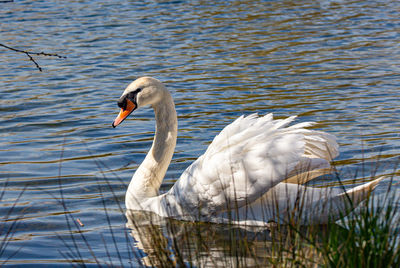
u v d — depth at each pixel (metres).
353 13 31.30
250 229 8.66
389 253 6.30
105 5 35.16
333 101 15.98
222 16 30.98
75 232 8.70
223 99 16.55
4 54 23.23
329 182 10.25
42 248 8.16
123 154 12.26
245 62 21.23
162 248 7.73
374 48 23.05
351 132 13.17
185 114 15.16
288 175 8.43
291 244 6.89
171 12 32.38
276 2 35.41
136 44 24.69
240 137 8.97
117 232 8.71
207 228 8.80
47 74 19.98
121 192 10.37
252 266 7.22
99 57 22.47
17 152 12.43
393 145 12.11
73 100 16.78
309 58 21.66
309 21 29.27
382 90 17.00
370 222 6.52
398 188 9.70
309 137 8.78
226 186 8.75
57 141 13.19
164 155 9.98
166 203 9.36
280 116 14.72
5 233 8.66
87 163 11.73
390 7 32.91
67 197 10.09
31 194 10.20
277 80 18.59
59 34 27.06
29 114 15.37
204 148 12.48
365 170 10.77
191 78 19.12
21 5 35.62
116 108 15.95
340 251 6.40
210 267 7.21
